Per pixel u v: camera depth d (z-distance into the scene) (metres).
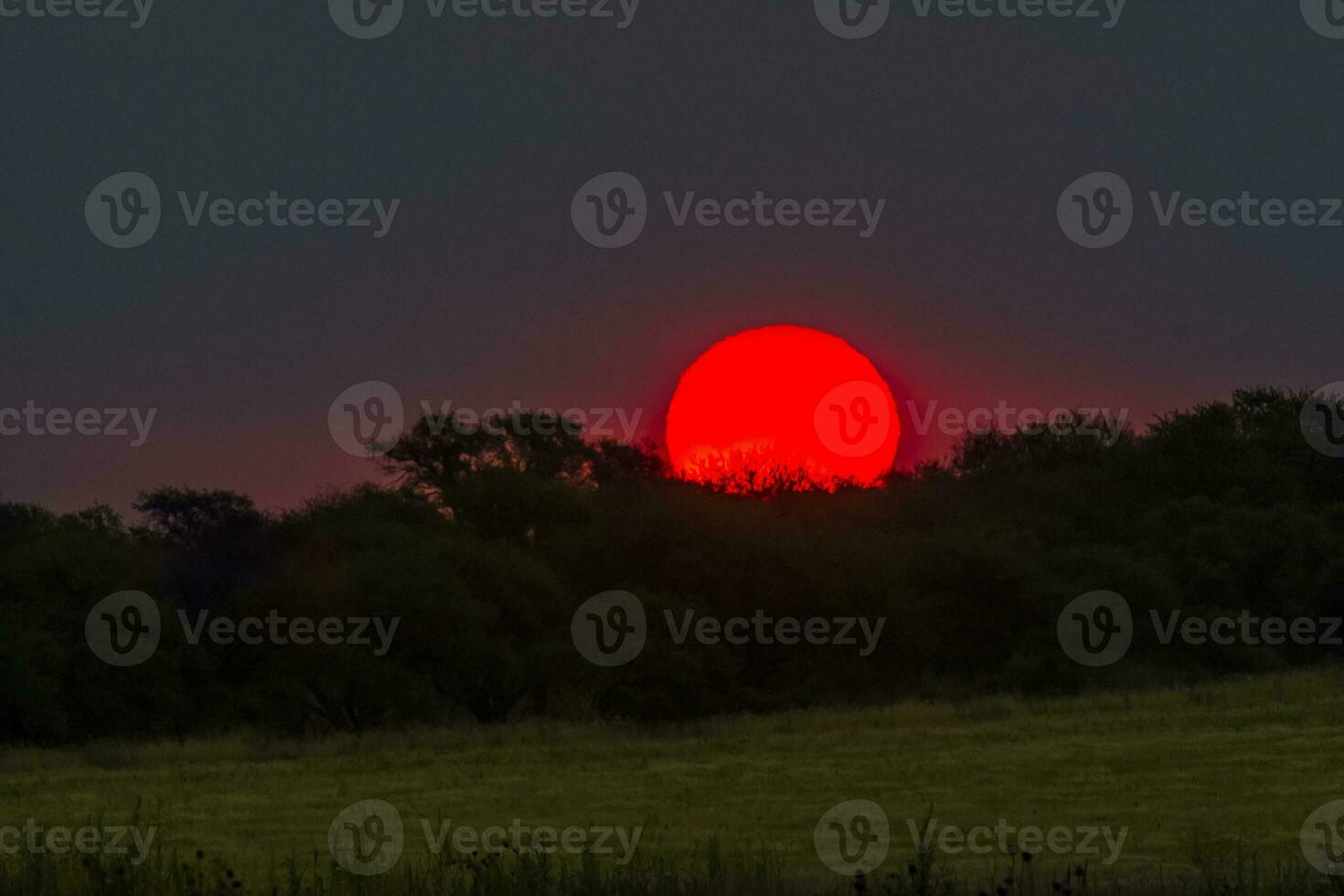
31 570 97.00
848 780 63.12
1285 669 110.75
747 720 89.56
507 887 34.00
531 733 83.75
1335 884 33.31
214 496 112.31
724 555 105.88
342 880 37.53
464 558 106.38
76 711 91.00
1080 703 88.00
